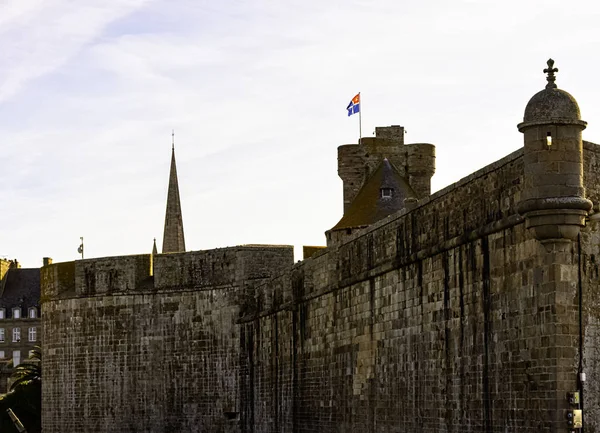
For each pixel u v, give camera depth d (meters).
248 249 81.25
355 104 98.62
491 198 46.72
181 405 83.19
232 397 80.62
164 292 84.38
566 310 42.31
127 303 85.69
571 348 42.19
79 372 87.31
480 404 47.06
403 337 54.50
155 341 84.50
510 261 45.12
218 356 81.69
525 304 44.03
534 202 42.41
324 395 65.31
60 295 88.69
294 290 70.50
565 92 42.75
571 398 41.81
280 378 73.06
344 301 62.31
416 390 53.00
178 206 174.75
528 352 43.72
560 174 42.38
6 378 180.62
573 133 42.53
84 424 86.88
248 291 80.50
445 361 50.12
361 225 90.75
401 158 95.94
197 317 82.94
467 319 48.31
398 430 54.94
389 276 56.34
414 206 53.50
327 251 64.94
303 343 68.88
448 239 50.06
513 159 45.00
